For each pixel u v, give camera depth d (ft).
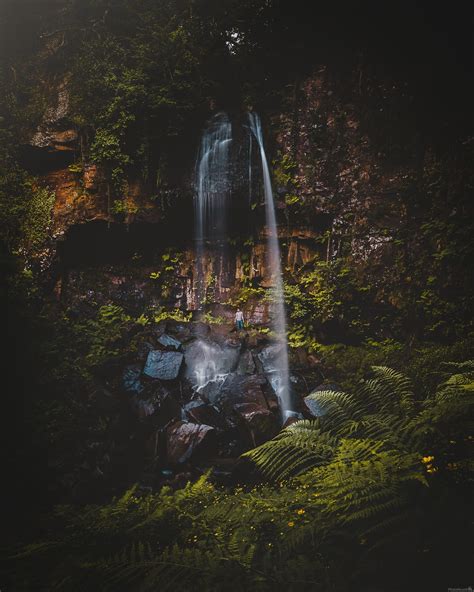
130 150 38.34
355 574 7.36
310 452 10.09
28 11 40.42
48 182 38.55
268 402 29.22
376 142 35.50
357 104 36.47
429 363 26.03
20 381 29.53
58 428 27.53
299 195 37.06
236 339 34.68
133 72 37.73
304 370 32.55
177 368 31.73
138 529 11.32
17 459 25.71
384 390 10.97
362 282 34.22
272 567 7.87
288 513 9.36
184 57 38.40
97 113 37.68
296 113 38.01
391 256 33.68
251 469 23.95
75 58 38.86
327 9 37.70
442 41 34.14
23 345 30.83
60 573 9.62
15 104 39.01
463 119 32.91
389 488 7.93
